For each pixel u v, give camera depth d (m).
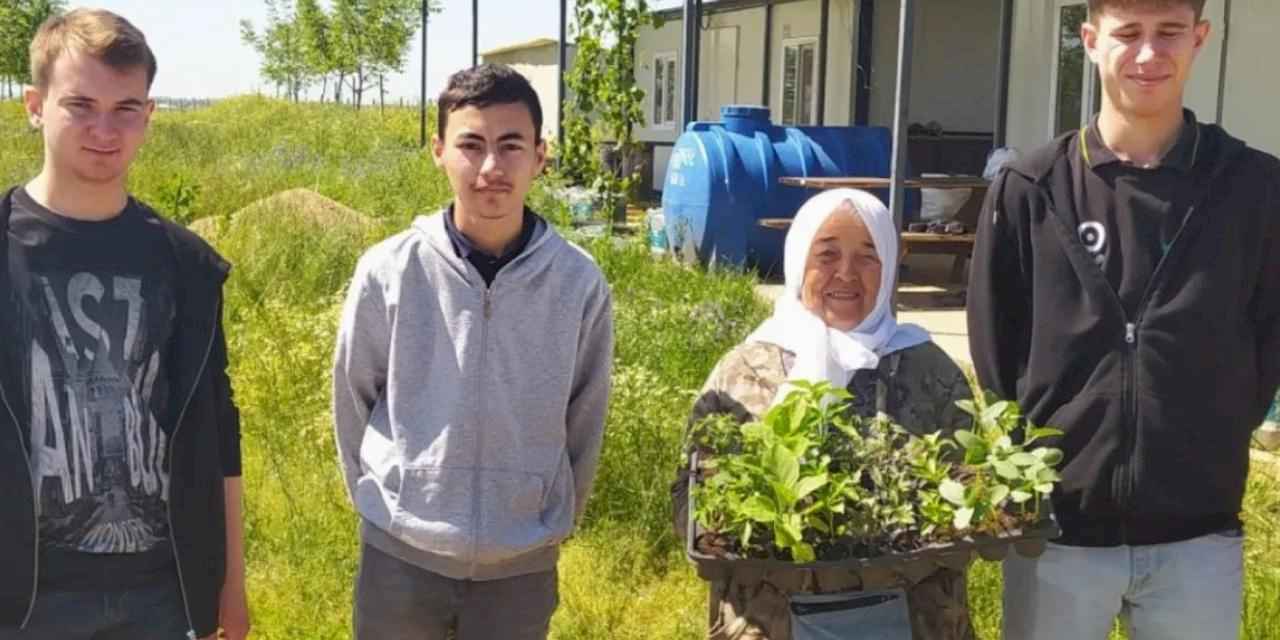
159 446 2.76
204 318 2.81
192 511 2.82
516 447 3.04
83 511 2.69
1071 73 13.60
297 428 6.30
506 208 2.98
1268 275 3.04
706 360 7.60
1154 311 2.98
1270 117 11.63
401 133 28.25
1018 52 14.47
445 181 15.50
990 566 4.76
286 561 5.04
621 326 7.98
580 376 3.16
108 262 2.70
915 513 2.79
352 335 3.05
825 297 3.15
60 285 2.66
